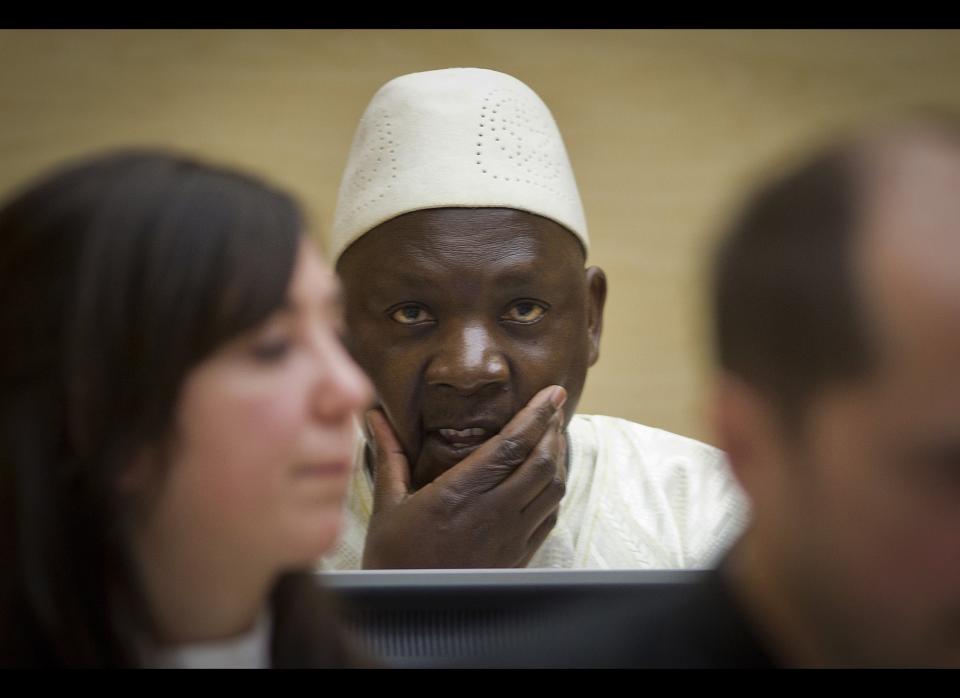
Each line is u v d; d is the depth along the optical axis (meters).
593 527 6.08
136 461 2.15
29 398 2.17
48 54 17.08
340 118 17.36
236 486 2.16
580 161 17.92
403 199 5.61
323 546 2.22
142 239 2.12
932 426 1.97
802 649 2.30
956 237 1.97
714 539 6.04
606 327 16.97
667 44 18.17
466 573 2.66
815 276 2.03
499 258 5.55
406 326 5.59
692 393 16.58
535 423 5.35
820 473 2.07
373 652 2.62
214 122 17.17
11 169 16.91
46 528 2.18
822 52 18.39
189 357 2.11
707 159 18.08
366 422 5.79
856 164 2.06
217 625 2.33
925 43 18.44
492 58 17.83
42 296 2.16
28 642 2.22
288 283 2.18
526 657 2.49
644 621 2.48
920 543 2.04
